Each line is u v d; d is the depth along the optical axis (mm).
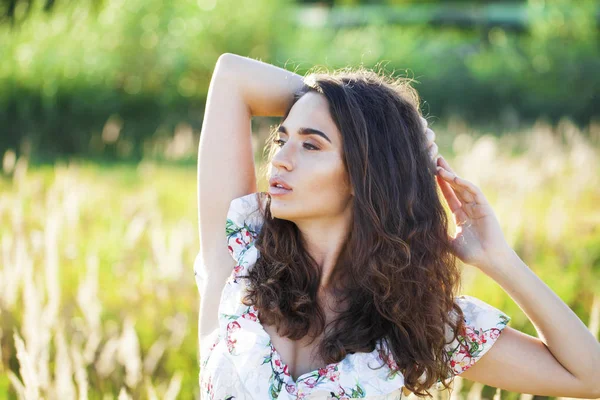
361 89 1826
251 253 1891
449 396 1975
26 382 2322
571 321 1821
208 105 2078
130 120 12016
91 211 6184
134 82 12266
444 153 8922
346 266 1861
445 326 1868
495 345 1855
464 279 3906
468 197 1906
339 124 1775
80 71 11836
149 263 4504
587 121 14266
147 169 8273
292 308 1808
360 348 1768
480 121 13406
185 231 4699
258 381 1732
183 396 3391
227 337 1801
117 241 5199
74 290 4082
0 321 3359
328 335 1813
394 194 1802
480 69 14703
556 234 5262
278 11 13922
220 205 2020
